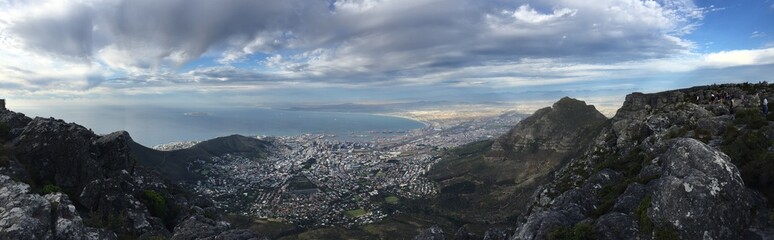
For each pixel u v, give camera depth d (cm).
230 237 3069
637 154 4431
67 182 3572
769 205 2159
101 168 3909
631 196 2681
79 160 3694
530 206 5653
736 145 2808
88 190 3434
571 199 3500
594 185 3697
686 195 2075
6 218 2528
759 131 2933
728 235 1967
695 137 3684
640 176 3288
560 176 6700
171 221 4066
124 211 3469
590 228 2347
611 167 4503
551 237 2483
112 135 4375
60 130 3772
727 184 2073
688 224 2025
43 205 2772
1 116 4253
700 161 2217
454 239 4628
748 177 2364
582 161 6644
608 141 6147
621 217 2369
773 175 2231
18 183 2997
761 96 4709
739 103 4566
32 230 2502
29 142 3644
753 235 1988
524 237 2720
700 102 5409
